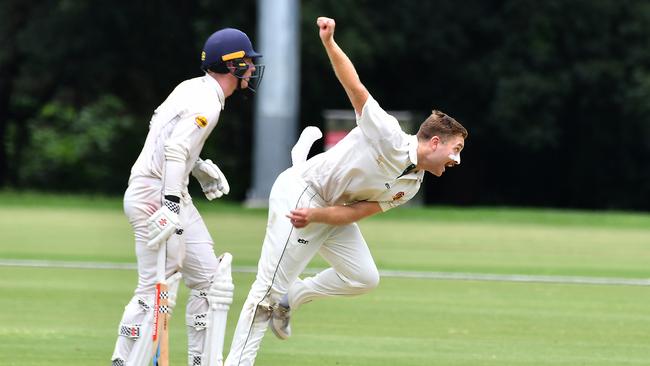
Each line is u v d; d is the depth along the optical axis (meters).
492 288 36.91
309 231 21.02
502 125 116.06
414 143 20.50
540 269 43.47
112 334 26.41
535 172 131.25
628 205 127.62
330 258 21.84
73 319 28.47
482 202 132.38
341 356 24.34
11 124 126.88
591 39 115.56
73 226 57.66
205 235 21.23
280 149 85.62
